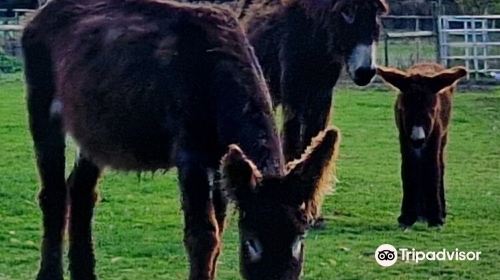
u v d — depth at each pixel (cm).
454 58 2352
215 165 659
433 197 976
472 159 1367
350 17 938
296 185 568
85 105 704
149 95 673
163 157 682
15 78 2294
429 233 942
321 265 827
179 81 664
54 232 737
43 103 739
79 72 709
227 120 646
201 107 657
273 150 625
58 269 738
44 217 740
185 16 685
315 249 873
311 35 958
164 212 988
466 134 1606
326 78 971
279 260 553
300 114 975
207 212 653
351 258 852
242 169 566
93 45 708
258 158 613
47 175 739
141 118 677
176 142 661
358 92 2158
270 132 635
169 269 805
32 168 1183
